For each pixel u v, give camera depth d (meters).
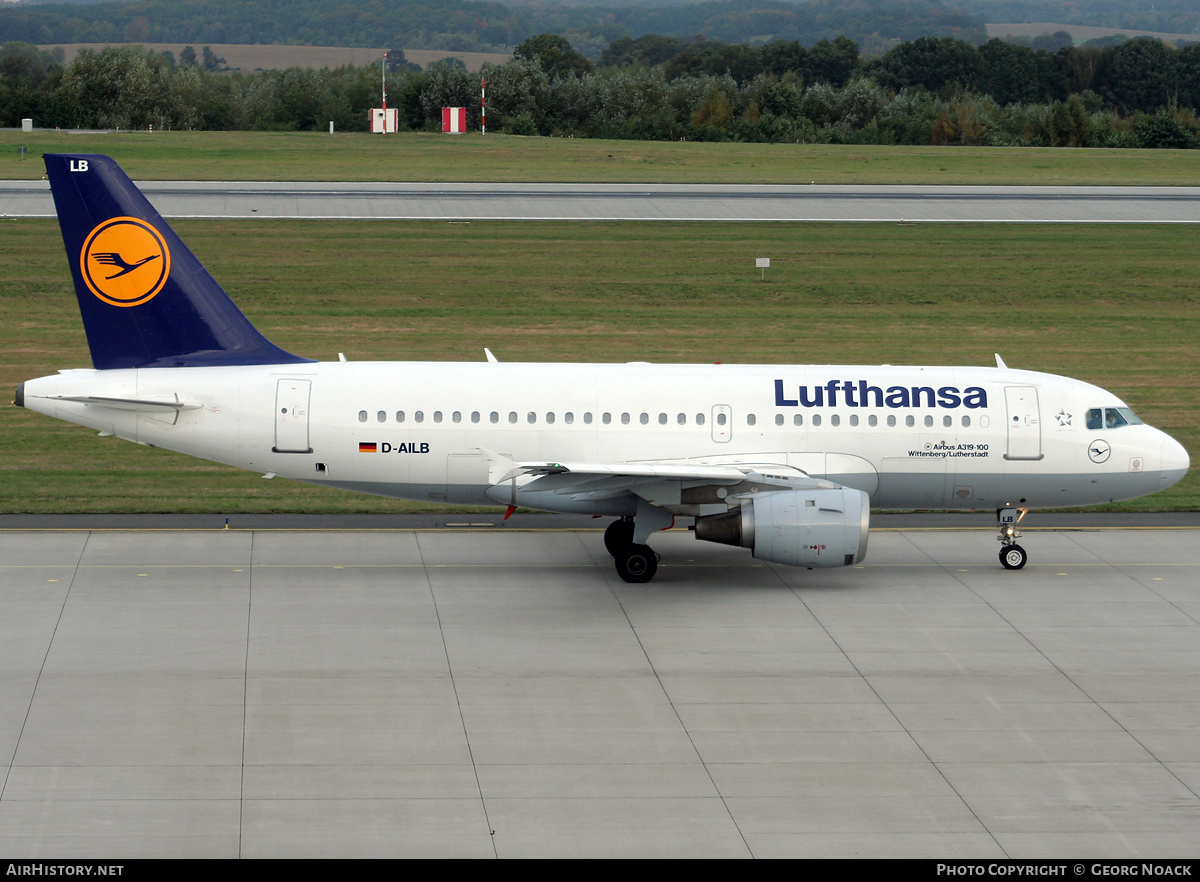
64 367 194.62
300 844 68.50
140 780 75.06
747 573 116.81
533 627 101.56
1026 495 118.50
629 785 75.94
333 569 115.38
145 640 96.75
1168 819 73.12
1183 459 118.94
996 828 71.81
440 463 115.19
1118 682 92.50
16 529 124.75
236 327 116.44
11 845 67.62
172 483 143.62
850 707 87.44
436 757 78.88
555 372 117.88
